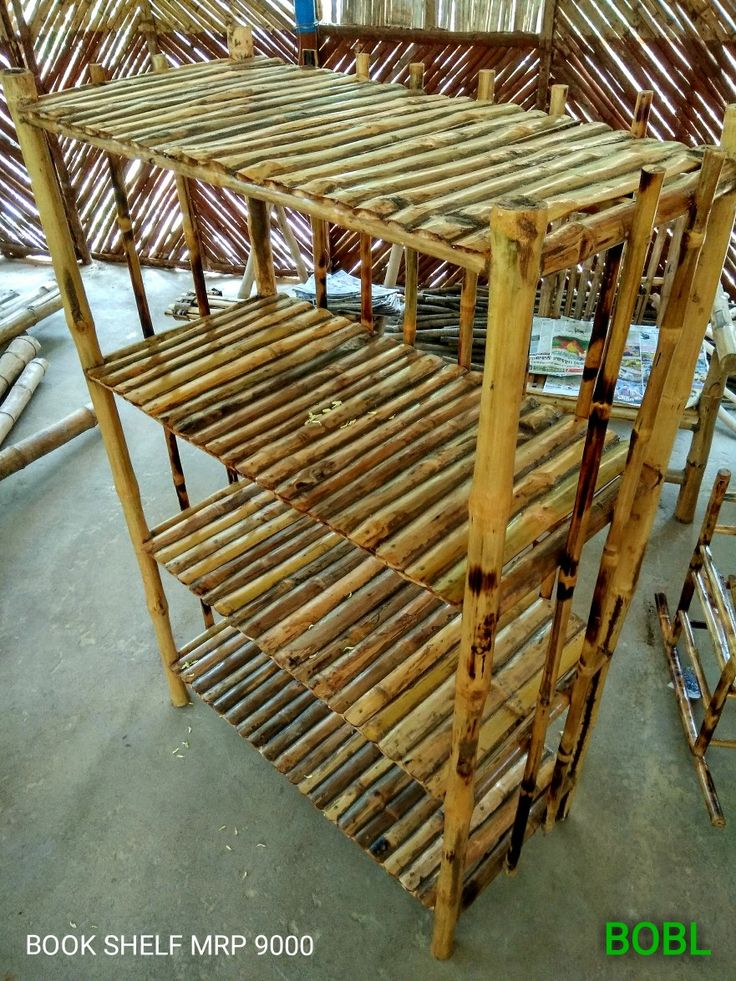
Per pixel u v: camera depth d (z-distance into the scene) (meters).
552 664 1.27
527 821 1.67
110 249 4.45
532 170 1.02
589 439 1.03
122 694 2.15
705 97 3.06
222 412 1.45
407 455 1.32
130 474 1.72
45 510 2.81
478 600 1.01
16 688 2.17
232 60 1.74
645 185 0.84
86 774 1.96
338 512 1.20
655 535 2.59
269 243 1.79
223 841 1.82
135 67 3.86
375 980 1.58
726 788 1.88
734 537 2.57
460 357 1.56
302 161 1.09
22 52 3.72
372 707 1.43
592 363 1.32
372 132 1.22
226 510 1.85
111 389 1.54
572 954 1.60
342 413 1.44
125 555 2.61
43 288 3.92
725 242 1.07
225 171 1.08
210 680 1.99
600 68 3.17
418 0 3.29
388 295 3.49
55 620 2.38
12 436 3.19
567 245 0.84
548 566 1.14
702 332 1.13
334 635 1.55
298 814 1.86
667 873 1.72
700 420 2.40
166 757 1.99
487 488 0.91
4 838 1.83
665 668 2.16
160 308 4.05
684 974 1.57
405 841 1.65
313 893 1.72
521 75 3.32
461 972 1.58
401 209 0.91
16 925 1.68
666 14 2.94
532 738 1.40
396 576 1.66
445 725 1.41
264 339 1.67
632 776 1.90
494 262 0.77
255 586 1.65
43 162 1.41
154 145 1.18
